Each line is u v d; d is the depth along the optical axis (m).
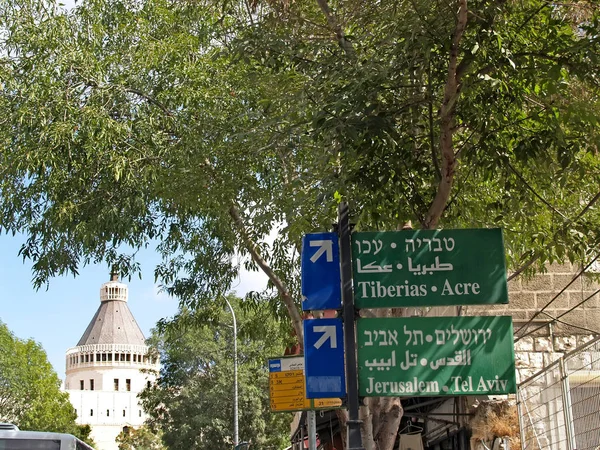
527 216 9.76
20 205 13.77
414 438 14.48
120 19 14.78
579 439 8.84
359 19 9.65
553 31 8.12
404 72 8.81
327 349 6.36
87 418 144.25
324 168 10.03
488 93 8.31
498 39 7.81
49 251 14.02
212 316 16.56
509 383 6.19
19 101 13.48
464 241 6.48
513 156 9.18
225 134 12.61
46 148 13.19
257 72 11.12
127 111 13.80
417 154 9.05
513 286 13.32
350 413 6.08
